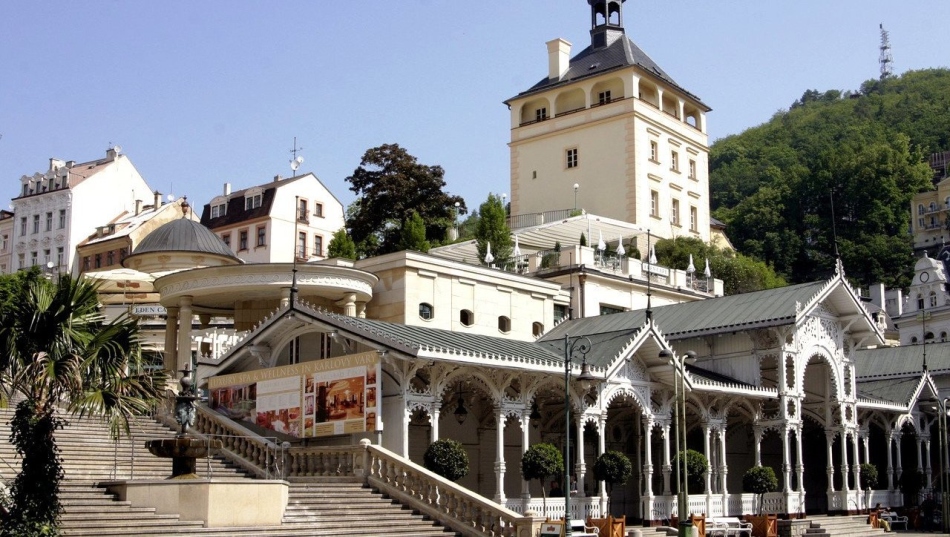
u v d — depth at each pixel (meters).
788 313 40.00
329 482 28.89
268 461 29.42
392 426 29.81
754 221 116.88
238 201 92.62
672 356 32.47
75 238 94.19
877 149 117.25
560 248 58.41
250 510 23.98
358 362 29.64
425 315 43.09
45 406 19.77
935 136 160.62
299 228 91.31
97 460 27.03
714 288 64.62
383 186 83.38
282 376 31.92
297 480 29.34
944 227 134.25
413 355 28.70
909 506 48.84
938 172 151.75
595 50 86.50
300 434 30.92
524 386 32.72
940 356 53.72
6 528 18.81
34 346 20.05
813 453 50.66
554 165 84.00
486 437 37.16
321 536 24.31
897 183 121.44
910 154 132.25
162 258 55.88
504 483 37.44
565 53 86.81
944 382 52.84
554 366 32.25
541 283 49.22
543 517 30.98
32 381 19.59
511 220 82.38
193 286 40.31
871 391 50.12
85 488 23.73
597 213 80.94
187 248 55.88
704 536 34.25
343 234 66.38
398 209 83.19
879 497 46.62
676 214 84.06
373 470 28.91
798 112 181.50
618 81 82.38
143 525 22.17
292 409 31.36
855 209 115.62
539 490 38.78
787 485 40.81
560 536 26.75
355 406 29.50
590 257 54.72
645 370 36.00
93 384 20.55
